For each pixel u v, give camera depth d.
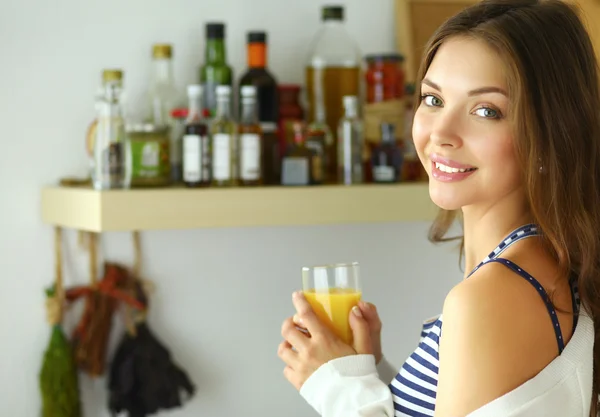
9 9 1.80
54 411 1.83
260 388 2.04
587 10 1.85
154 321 1.95
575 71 0.99
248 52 1.85
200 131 1.69
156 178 1.68
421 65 1.08
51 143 1.85
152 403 1.88
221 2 1.96
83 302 1.90
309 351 1.22
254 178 1.73
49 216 1.81
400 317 2.13
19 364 1.85
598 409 1.11
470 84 0.97
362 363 1.19
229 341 2.01
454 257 2.17
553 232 0.99
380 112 1.90
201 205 1.66
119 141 1.65
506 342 0.92
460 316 0.93
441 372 0.95
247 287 2.02
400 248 2.12
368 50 2.08
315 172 1.78
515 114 0.96
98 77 1.88
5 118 1.81
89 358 1.87
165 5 1.92
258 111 1.83
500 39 0.96
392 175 1.83
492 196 1.01
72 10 1.85
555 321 0.96
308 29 2.03
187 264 1.98
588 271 1.00
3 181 1.82
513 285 0.94
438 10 2.10
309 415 2.09
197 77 1.92
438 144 1.00
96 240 1.90
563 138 0.98
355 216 1.77
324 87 1.90
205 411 2.00
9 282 1.83
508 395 0.91
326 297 1.25
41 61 1.83
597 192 1.02
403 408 1.11
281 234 2.04
